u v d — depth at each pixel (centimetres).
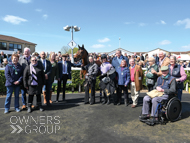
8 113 433
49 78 505
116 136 298
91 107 494
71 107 494
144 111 369
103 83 517
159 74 444
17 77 438
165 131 319
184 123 360
